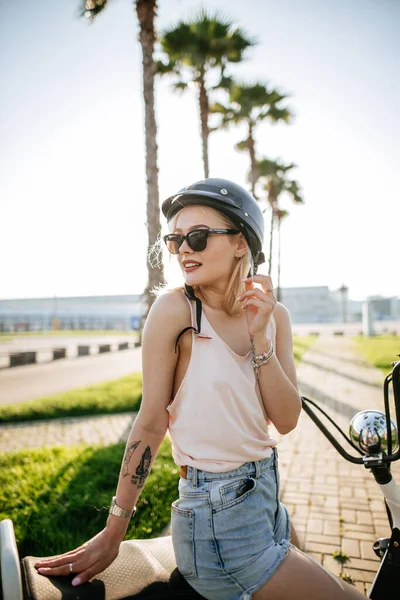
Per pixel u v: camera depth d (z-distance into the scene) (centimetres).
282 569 106
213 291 133
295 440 557
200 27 1218
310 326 5756
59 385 1138
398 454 144
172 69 1248
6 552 104
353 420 153
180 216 132
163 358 121
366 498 376
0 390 1062
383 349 1912
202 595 113
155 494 354
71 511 332
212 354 118
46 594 105
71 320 6525
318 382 1043
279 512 127
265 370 125
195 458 117
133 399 853
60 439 619
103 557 117
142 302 820
